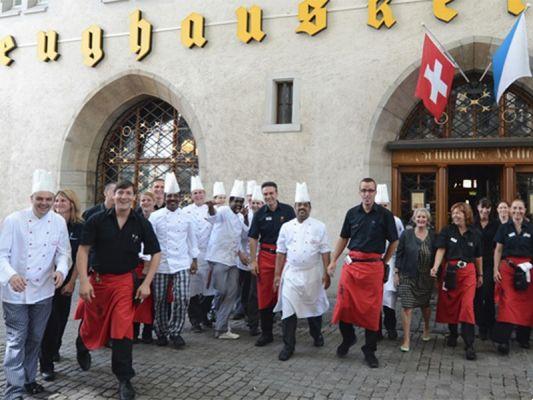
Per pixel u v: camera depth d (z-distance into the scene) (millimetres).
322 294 5523
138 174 10945
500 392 4285
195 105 9695
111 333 4062
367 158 8562
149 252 4348
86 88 10672
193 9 9836
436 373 4770
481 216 6180
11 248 3986
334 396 4148
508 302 5449
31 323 4094
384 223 5066
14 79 11328
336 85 8812
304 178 8914
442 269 5703
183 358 5152
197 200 6797
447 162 8633
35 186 4055
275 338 6051
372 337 5012
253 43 9375
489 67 8406
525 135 8422
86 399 4023
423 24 8242
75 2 10852
